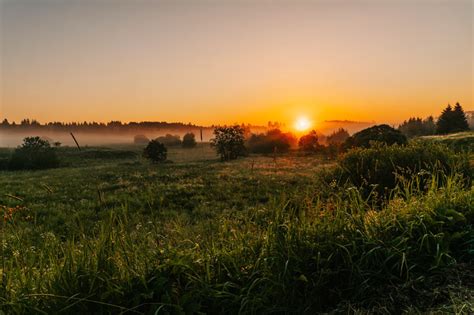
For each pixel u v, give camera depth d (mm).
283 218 3941
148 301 2949
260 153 80875
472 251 3510
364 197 6801
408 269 3236
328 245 3467
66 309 2783
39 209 15953
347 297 3215
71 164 69375
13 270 3195
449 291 3004
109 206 15812
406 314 2844
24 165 58219
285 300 3100
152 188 22609
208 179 27859
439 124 101125
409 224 3736
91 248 3283
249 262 3361
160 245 3705
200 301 2971
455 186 4719
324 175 8141
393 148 8195
